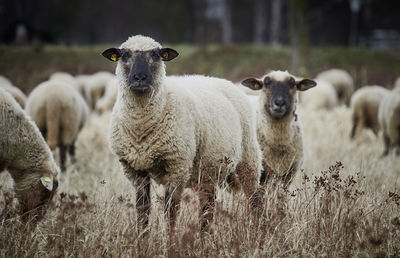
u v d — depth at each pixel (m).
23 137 12.09
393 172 18.33
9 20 117.38
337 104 39.91
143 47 11.70
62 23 118.81
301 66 46.00
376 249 10.52
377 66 58.75
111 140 11.80
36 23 119.31
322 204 11.48
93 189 15.73
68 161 21.34
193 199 11.66
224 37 98.19
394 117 22.12
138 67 11.27
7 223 11.09
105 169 17.62
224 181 12.57
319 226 11.05
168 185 11.46
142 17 117.75
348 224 11.02
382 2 99.81
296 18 46.16
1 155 11.87
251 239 10.70
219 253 10.37
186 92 12.17
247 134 13.58
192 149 11.64
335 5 101.31
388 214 12.00
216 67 55.97
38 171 12.34
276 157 14.94
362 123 27.28
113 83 34.66
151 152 11.33
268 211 11.52
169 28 118.94
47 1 117.31
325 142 22.70
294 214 11.44
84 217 12.32
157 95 11.27
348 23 101.62
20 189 12.27
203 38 63.50
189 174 11.50
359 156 20.75
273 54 63.28
